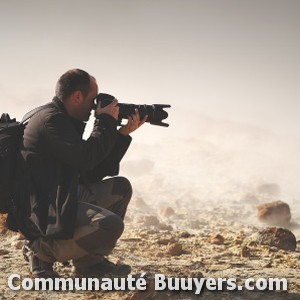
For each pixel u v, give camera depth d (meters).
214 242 13.03
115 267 10.16
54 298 9.18
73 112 9.52
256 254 12.11
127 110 9.70
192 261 11.38
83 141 9.18
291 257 11.95
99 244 9.21
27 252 10.17
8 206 9.40
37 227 9.11
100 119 9.37
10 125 9.44
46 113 9.23
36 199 9.11
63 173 9.17
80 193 9.84
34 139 9.18
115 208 10.12
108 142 9.33
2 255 11.45
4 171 9.24
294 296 9.53
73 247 9.26
